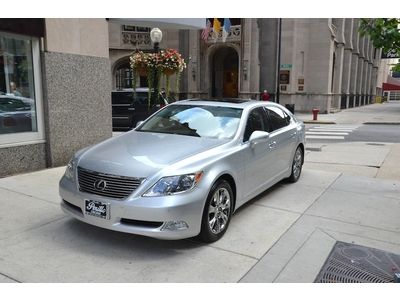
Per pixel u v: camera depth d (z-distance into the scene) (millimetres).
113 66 29141
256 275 3797
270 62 29406
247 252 4270
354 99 43469
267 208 5711
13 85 7121
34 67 7375
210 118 5500
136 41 29328
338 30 33719
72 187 4434
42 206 5508
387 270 3938
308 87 29688
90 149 4848
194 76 30953
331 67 30016
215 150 4668
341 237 4742
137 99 16844
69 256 4070
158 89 11281
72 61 7977
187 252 4227
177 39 30719
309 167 8883
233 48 30828
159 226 3990
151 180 4023
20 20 6844
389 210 5750
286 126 6730
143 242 4430
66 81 7879
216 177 4387
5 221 4945
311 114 29109
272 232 4836
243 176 5074
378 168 8844
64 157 8008
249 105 5859
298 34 28953
